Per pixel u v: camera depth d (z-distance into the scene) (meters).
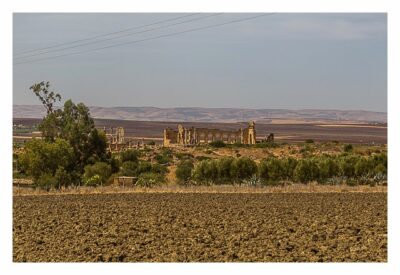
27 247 30.86
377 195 56.56
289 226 37.19
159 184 71.62
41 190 63.44
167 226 37.50
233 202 51.34
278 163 74.31
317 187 64.00
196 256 28.30
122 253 29.02
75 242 32.09
